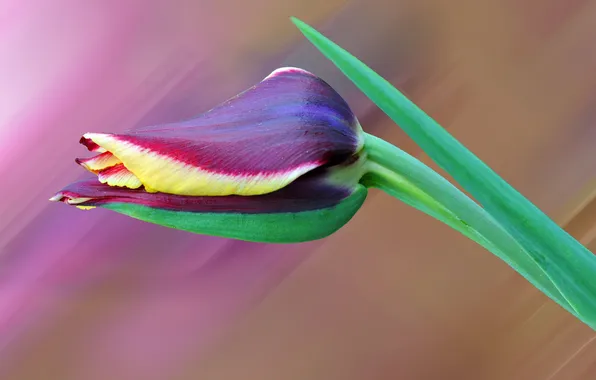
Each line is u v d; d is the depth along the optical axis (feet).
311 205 1.20
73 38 1.57
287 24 1.58
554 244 1.14
